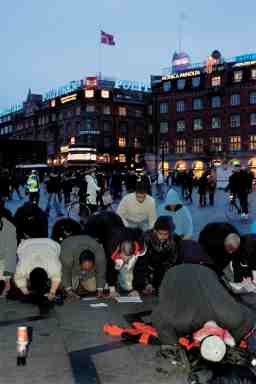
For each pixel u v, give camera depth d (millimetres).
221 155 86125
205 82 89188
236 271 7828
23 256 7332
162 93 94938
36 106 127812
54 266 7316
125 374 4582
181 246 7734
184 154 91438
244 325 5086
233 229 8031
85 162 55906
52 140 115938
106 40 89438
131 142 107500
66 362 4883
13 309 6941
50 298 7309
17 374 4574
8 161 82188
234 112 85500
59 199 27062
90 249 7531
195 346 4738
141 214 9148
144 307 7086
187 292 5074
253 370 4477
